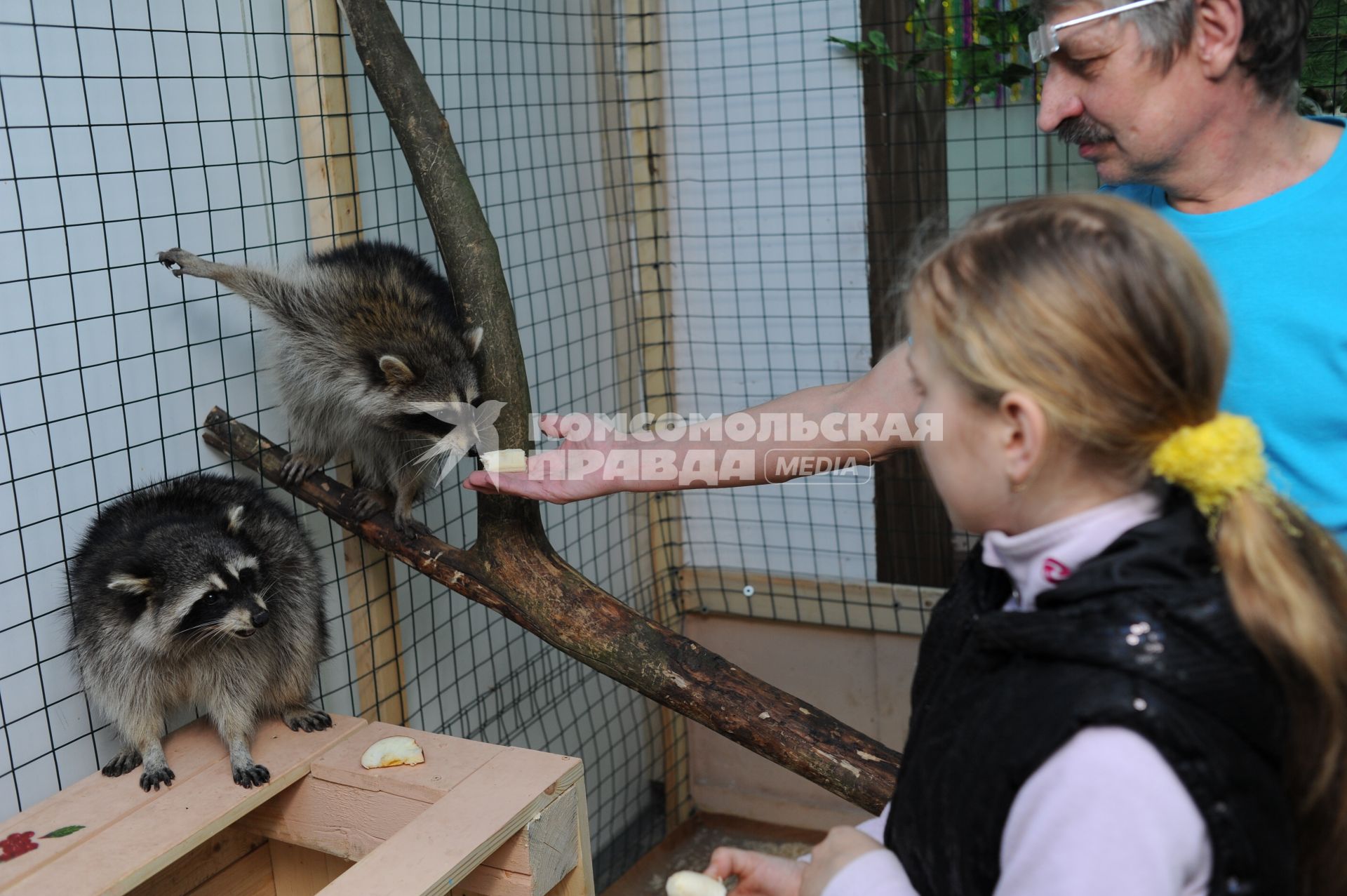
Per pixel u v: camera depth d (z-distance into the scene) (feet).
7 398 6.20
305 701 7.27
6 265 6.14
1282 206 4.74
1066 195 3.15
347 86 8.33
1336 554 2.94
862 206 11.56
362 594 8.77
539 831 6.00
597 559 12.10
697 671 6.75
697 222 12.33
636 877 12.32
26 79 6.16
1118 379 2.79
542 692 11.59
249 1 7.64
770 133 11.76
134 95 6.82
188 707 7.56
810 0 11.24
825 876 3.38
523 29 10.58
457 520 10.18
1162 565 2.80
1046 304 2.82
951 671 3.28
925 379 3.18
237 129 7.63
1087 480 2.99
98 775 6.49
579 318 11.66
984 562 3.34
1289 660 2.70
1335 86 8.48
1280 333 4.70
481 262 7.54
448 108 9.64
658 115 12.16
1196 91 4.61
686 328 12.71
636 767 13.24
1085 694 2.66
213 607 6.45
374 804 6.37
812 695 13.00
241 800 6.15
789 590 12.72
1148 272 2.81
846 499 12.32
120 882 5.38
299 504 8.34
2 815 6.29
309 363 7.89
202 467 7.62
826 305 12.00
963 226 3.26
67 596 6.59
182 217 7.25
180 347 7.34
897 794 3.49
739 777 13.58
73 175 6.46
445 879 5.27
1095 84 4.76
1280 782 2.77
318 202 8.31
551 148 11.07
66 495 6.59
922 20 10.76
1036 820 2.65
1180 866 2.55
